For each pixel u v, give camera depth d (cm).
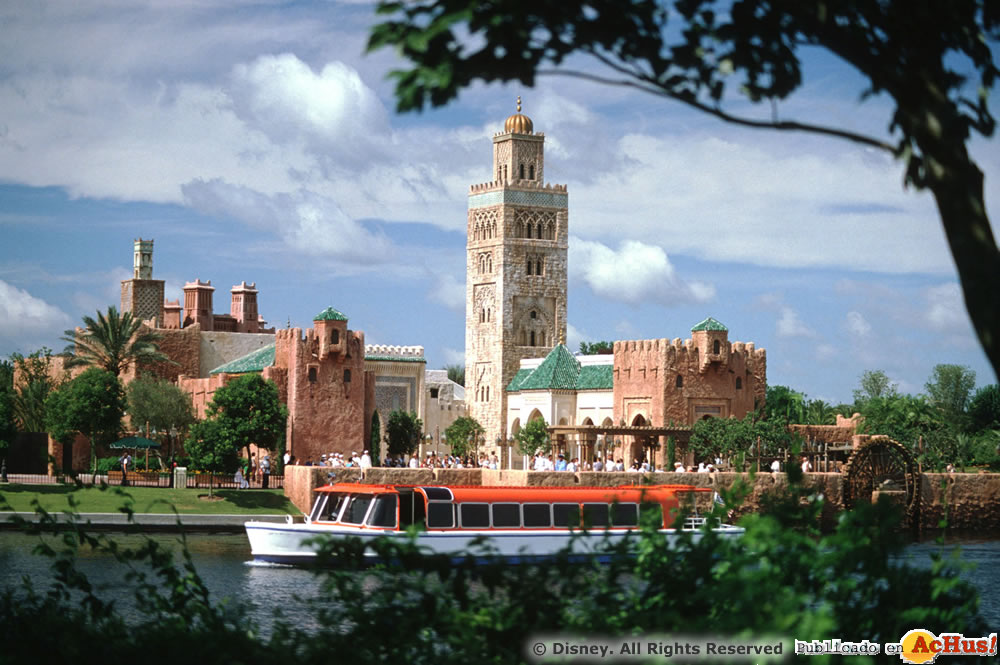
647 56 2447
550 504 13162
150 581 8912
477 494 12838
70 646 3033
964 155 2273
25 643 3147
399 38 2295
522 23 2309
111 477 19600
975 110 2461
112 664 2986
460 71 2311
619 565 2858
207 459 18275
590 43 2411
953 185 2264
